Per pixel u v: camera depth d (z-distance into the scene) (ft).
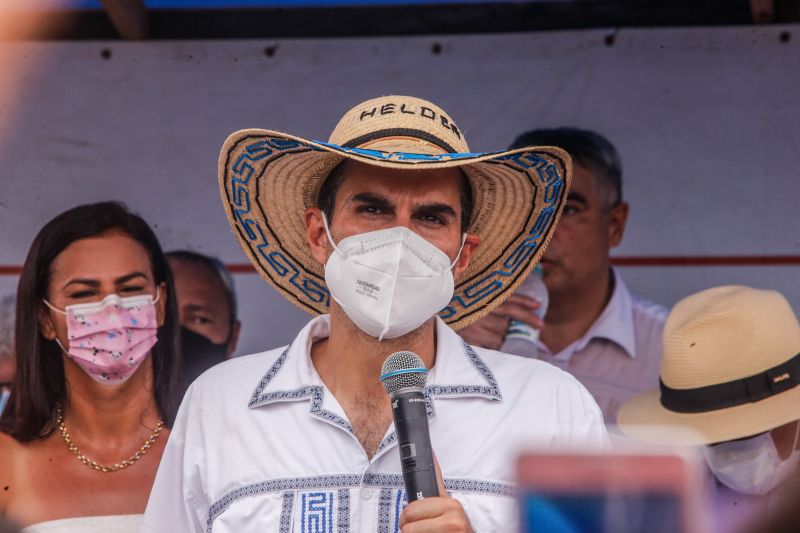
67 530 17.57
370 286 10.39
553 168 11.50
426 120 11.27
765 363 16.34
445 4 19.06
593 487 4.00
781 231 18.16
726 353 16.48
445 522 8.05
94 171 18.70
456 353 11.55
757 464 16.12
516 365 11.85
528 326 18.44
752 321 16.52
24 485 17.67
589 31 18.67
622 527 3.96
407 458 8.52
